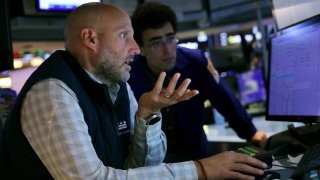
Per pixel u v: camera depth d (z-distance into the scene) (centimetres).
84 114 107
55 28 404
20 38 415
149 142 123
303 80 140
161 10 176
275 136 153
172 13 182
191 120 191
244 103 323
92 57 115
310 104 135
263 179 106
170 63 180
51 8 232
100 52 114
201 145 193
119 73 118
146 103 116
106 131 117
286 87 149
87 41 114
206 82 195
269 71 162
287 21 180
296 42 144
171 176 99
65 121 96
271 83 160
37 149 99
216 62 375
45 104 98
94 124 111
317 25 132
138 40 181
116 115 130
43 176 105
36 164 103
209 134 241
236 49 379
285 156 137
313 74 135
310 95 135
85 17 114
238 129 197
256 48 372
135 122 123
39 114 97
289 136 148
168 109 188
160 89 112
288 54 149
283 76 152
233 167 103
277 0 187
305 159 108
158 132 125
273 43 161
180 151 193
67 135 94
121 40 116
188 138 190
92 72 118
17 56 487
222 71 365
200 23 418
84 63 116
